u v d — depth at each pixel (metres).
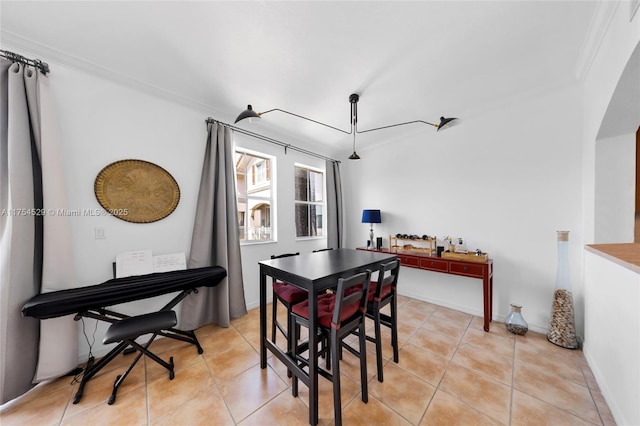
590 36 1.60
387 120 2.97
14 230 1.54
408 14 1.45
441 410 1.44
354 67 1.95
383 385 1.65
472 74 2.05
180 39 1.65
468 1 1.36
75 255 1.90
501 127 2.64
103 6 1.38
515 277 2.55
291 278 1.52
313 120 2.94
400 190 3.58
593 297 1.77
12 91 1.58
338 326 1.33
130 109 2.17
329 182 4.13
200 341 2.28
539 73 2.04
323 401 1.52
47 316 1.51
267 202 3.48
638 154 1.73
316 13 1.44
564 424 1.33
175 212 2.44
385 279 1.77
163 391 1.62
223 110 2.69
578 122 2.19
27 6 1.38
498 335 2.32
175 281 2.04
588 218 1.98
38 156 1.70
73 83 1.89
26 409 1.47
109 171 2.05
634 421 1.16
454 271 2.63
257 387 1.65
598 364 1.64
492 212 2.71
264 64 1.91
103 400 1.54
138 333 1.62
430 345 2.16
